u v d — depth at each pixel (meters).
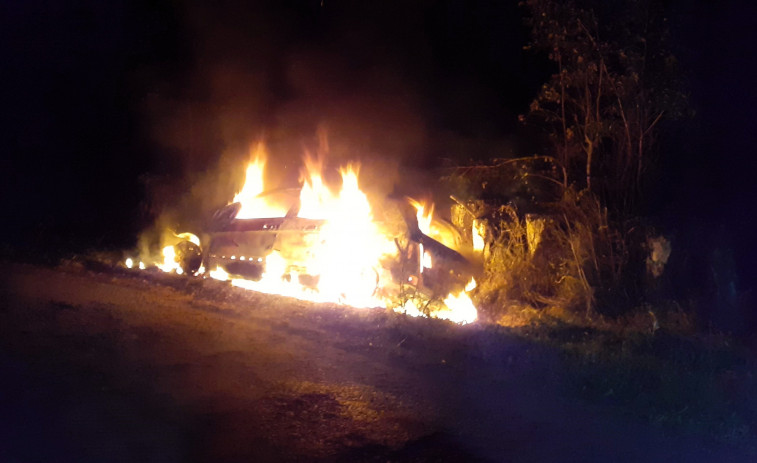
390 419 6.73
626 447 6.50
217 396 6.89
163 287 11.32
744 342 11.27
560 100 13.49
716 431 6.99
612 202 13.54
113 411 6.38
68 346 7.79
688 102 12.73
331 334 9.30
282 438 6.17
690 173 13.62
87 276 11.82
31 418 6.12
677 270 13.03
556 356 9.06
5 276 11.23
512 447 6.34
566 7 12.90
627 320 12.13
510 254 14.07
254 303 10.62
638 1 12.72
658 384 8.23
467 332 9.86
